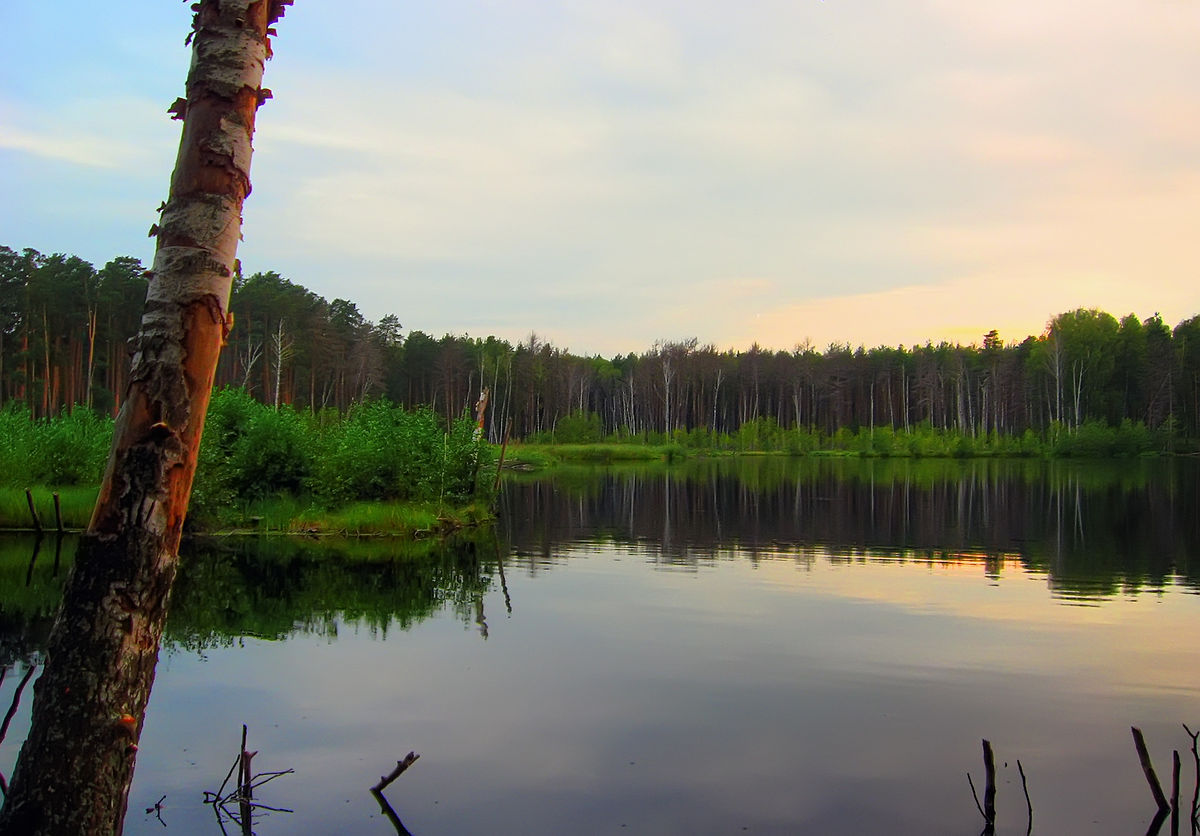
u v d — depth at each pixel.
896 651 10.62
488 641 10.93
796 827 6.06
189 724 7.89
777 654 10.46
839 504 31.47
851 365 109.25
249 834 5.84
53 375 53.81
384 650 10.45
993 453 78.56
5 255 51.53
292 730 7.79
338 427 26.45
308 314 66.00
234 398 25.61
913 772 7.02
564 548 19.73
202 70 3.91
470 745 7.47
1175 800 5.98
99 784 3.52
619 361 133.50
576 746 7.47
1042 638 11.35
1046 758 7.35
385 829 5.95
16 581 14.22
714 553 19.05
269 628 11.53
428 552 18.81
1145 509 28.84
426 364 89.81
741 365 110.81
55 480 25.28
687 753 7.36
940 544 20.58
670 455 78.69
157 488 3.67
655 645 10.80
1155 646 10.95
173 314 3.75
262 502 23.94
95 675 3.55
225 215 3.86
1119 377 88.31
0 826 3.43
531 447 78.31
